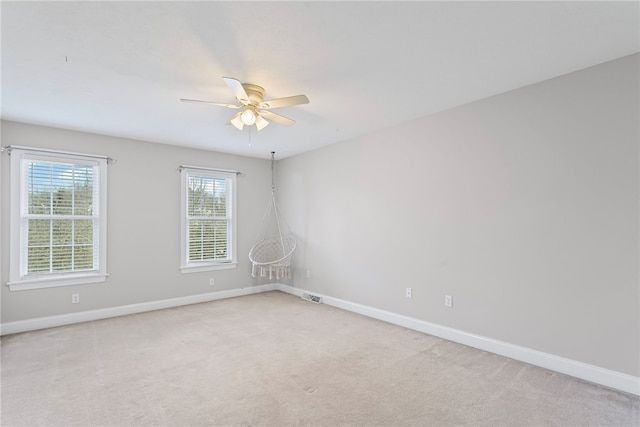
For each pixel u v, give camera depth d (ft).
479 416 6.76
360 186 14.38
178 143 15.51
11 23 6.17
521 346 9.34
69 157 13.04
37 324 12.25
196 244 16.52
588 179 8.18
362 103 10.55
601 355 7.96
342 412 6.91
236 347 10.48
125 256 14.33
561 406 7.07
